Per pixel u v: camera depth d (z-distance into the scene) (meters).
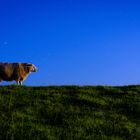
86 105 28.06
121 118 26.19
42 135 21.66
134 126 25.08
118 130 23.97
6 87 31.09
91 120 24.86
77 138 21.92
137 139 23.20
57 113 25.72
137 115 27.31
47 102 27.56
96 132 23.34
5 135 21.30
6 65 35.97
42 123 23.95
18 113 24.92
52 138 21.45
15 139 20.95
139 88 33.47
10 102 26.91
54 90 31.17
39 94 29.39
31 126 22.80
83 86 32.84
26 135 21.45
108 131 23.75
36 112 25.66
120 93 31.53
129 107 28.38
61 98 28.92
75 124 23.98
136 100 29.86
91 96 30.19
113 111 27.52
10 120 23.59
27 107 26.23
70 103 28.12
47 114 25.53
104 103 28.77
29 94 29.25
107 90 32.06
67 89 31.77
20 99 27.83
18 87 31.36
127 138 23.12
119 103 29.11
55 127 23.33
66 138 21.77
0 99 27.30
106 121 25.16
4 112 25.02
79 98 28.97
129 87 34.12
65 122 24.25
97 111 26.97
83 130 23.23
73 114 25.75
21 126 22.67
